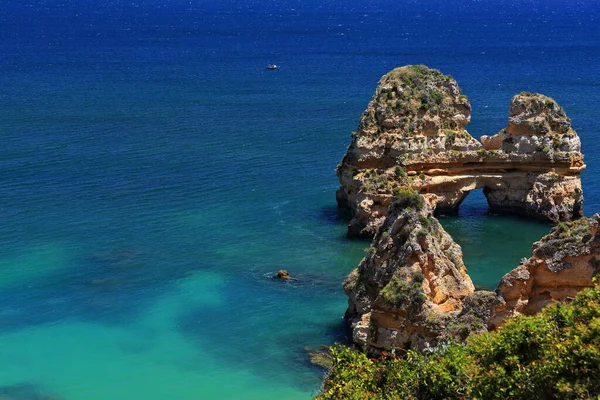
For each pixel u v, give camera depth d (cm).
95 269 7894
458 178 9281
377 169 9044
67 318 6888
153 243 8581
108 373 6025
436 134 9200
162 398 5681
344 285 6319
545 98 9306
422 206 5784
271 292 7362
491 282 7494
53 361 6206
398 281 5441
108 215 9400
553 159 9194
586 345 3672
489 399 3819
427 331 5266
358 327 5616
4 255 8206
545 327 3906
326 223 9212
